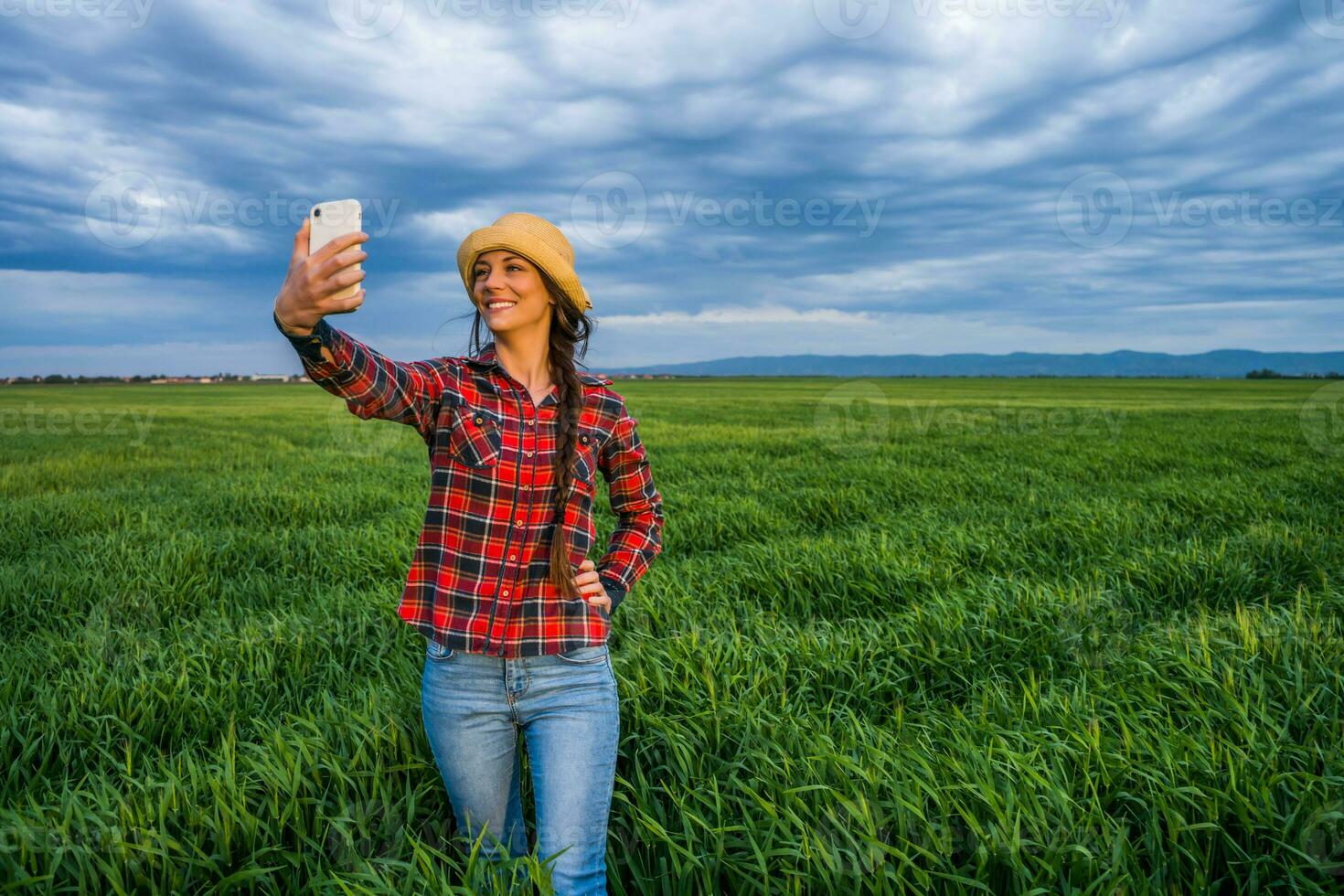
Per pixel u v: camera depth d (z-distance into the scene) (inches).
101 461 542.6
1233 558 207.9
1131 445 574.9
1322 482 354.3
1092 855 79.5
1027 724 110.8
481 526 72.7
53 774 109.3
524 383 75.8
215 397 2064.5
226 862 82.4
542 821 70.5
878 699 133.3
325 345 62.0
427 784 96.4
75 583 201.8
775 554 220.1
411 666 136.3
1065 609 167.0
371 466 510.0
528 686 73.1
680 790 98.6
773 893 80.7
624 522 87.0
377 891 75.0
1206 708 114.7
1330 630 145.5
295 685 136.6
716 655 136.6
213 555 238.7
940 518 290.2
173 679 132.2
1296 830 84.7
